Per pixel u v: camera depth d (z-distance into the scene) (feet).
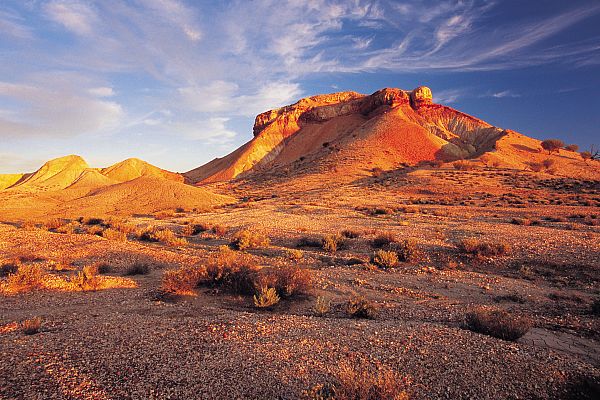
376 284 40.40
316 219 106.93
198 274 38.55
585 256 48.49
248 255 59.72
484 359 19.76
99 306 30.99
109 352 19.53
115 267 50.26
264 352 20.08
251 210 150.82
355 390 15.44
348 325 25.55
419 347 21.17
